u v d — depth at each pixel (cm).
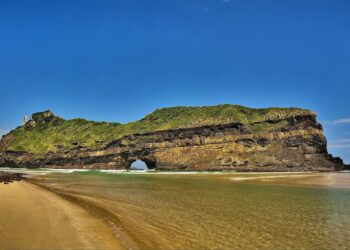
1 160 17238
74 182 5719
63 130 17488
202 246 1586
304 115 12700
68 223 1908
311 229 1933
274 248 1570
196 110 14425
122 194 3678
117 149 14350
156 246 1560
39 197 3014
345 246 1608
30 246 1422
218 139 12888
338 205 2844
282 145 12456
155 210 2536
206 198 3319
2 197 2847
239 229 1922
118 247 1473
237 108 13762
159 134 13688
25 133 18450
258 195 3594
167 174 9081
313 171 11488
